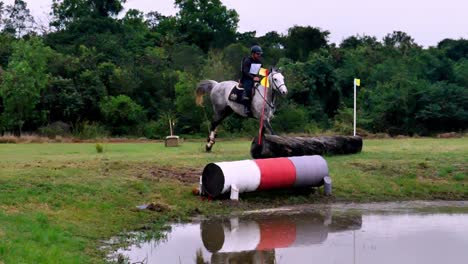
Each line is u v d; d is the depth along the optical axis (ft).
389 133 118.32
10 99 107.86
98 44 151.64
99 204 41.29
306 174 48.96
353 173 54.54
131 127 121.29
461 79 131.54
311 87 130.21
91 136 107.65
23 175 44.55
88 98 122.01
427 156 61.46
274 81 56.13
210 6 195.31
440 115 115.55
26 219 34.68
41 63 110.63
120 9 199.00
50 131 108.88
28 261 26.91
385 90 126.52
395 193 51.67
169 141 74.90
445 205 48.85
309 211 45.85
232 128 114.52
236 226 40.50
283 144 55.11
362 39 181.06
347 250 34.17
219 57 136.26
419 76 134.21
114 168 50.31
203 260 31.99
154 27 206.08
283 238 37.27
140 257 32.19
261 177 47.19
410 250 34.04
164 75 136.77
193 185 48.60
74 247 32.01
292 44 172.86
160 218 41.57
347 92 141.08
